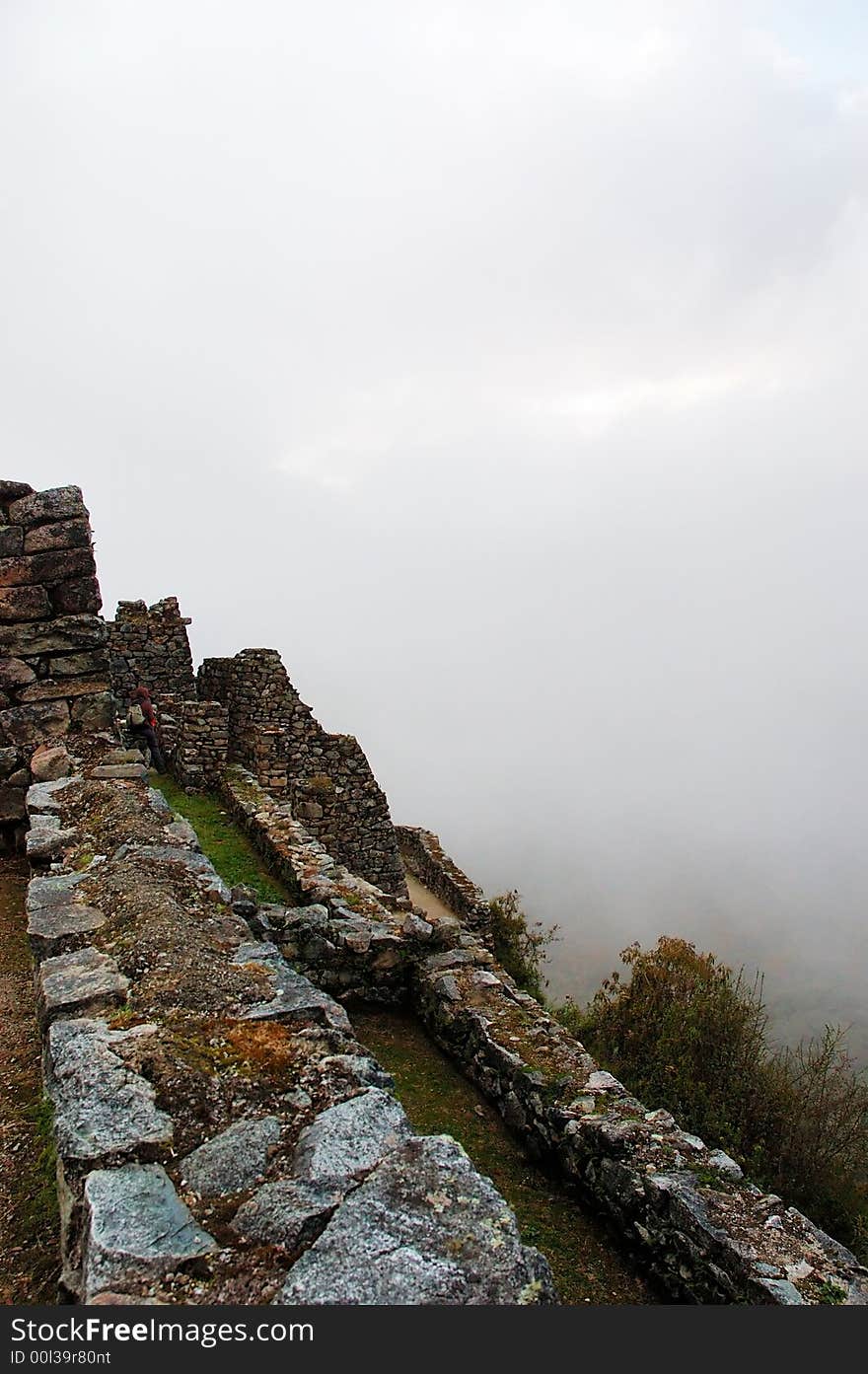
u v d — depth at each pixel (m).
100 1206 3.21
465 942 10.33
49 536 10.76
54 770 9.84
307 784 18.47
